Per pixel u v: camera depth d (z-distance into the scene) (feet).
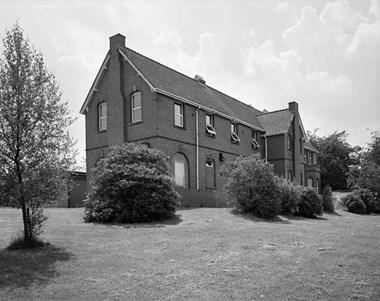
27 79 29.73
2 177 28.86
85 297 20.62
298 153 118.42
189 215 54.90
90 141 83.56
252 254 30.99
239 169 63.82
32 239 31.81
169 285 22.68
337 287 22.76
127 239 36.06
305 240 38.63
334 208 107.96
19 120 29.17
